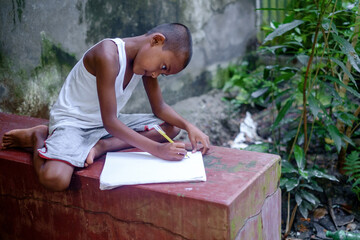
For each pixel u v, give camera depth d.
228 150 1.90
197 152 1.84
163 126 2.07
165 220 1.54
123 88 1.95
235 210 1.46
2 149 1.92
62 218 1.80
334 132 2.44
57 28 2.81
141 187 1.56
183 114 3.77
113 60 1.73
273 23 2.82
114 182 1.57
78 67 1.93
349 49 2.04
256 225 1.67
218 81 4.34
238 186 1.53
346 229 2.39
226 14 4.29
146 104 3.60
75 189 1.71
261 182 1.67
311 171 2.43
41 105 2.83
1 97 2.59
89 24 3.01
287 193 2.66
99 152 1.81
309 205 2.46
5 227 1.97
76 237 1.79
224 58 4.38
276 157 1.82
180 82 3.88
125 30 3.28
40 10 2.70
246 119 3.90
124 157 1.78
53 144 1.72
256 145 2.71
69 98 1.94
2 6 2.52
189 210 1.48
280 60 4.40
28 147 1.94
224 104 4.10
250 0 4.60
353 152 2.59
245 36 4.64
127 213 1.63
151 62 1.70
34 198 1.84
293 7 4.24
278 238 1.95
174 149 1.69
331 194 2.65
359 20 2.44
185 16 3.81
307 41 3.77
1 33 2.54
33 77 2.75
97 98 1.92
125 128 1.74
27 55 2.69
